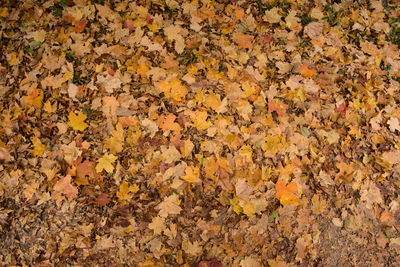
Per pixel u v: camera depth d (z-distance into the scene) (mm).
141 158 2688
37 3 2910
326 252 2750
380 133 3201
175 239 2551
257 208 2691
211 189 2699
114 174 2629
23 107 2670
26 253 2400
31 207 2482
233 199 2682
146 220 2566
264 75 3139
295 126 3014
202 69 3033
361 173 3004
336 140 3055
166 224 2584
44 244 2432
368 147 3131
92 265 2436
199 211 2645
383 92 3357
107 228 2514
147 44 3010
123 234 2514
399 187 3064
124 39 2984
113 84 2824
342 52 3410
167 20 3127
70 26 2926
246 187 2723
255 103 3006
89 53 2887
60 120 2688
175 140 2756
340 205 2869
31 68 2777
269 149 2869
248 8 3326
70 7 2953
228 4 3311
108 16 3014
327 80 3240
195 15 3209
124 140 2715
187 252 2533
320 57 3340
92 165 2607
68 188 2535
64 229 2471
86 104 2750
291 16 3393
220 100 2939
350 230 2842
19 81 2734
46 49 2834
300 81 3195
